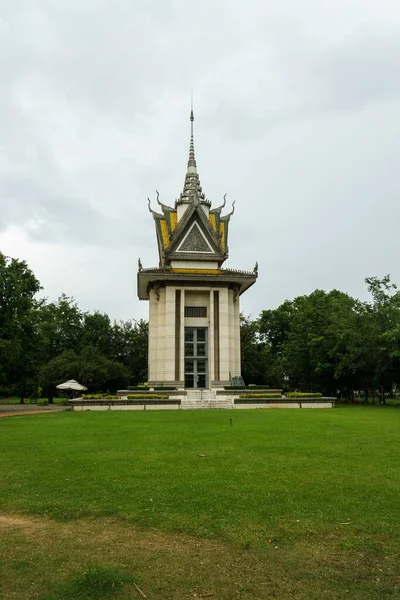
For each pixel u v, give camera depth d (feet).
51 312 259.80
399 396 259.60
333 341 175.22
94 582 22.38
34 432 72.64
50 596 21.36
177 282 163.22
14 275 144.56
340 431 70.90
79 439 64.18
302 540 27.58
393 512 32.22
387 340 143.64
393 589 22.11
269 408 126.82
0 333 140.46
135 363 249.34
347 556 25.57
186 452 53.26
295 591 21.90
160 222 184.55
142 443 59.82
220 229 187.73
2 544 27.22
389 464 46.65
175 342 160.45
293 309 279.08
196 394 143.23
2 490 38.01
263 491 36.94
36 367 158.40
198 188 190.29
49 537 28.32
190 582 22.68
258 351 238.48
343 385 191.52
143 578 23.08
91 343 264.11
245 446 56.95
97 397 130.82
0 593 21.61
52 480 40.98
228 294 167.32
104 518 31.48
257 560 25.07
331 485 38.63
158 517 31.30
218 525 29.81
